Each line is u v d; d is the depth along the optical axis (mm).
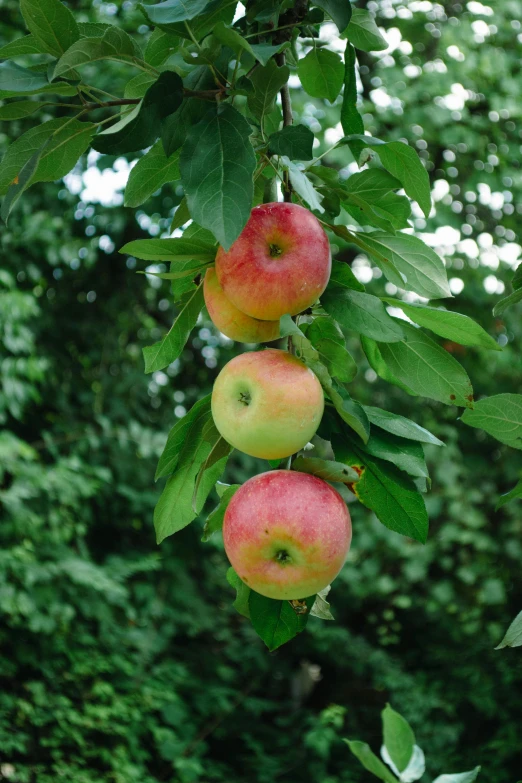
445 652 7055
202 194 965
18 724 5578
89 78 5695
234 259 1043
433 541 6746
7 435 5418
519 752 6551
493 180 6629
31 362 5551
